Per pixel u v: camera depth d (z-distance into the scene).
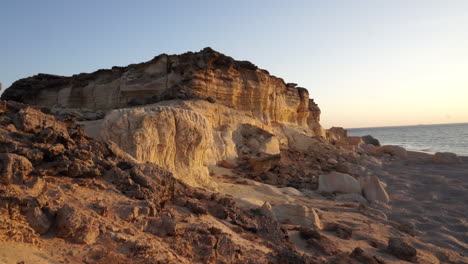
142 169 7.84
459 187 21.39
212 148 23.31
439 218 14.96
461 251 11.21
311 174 25.22
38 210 5.07
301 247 8.66
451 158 33.06
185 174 14.82
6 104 8.17
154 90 31.75
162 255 5.17
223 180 18.72
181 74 30.55
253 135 28.23
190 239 6.14
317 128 52.84
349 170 27.27
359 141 52.19
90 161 7.43
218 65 33.00
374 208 16.80
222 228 7.38
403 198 18.98
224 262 5.84
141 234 5.74
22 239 4.54
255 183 18.69
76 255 4.64
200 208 7.80
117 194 6.75
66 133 7.91
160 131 14.12
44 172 6.25
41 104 40.50
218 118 27.69
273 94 41.38
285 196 17.06
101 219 5.59
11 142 6.29
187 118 15.46
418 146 77.38
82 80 38.25
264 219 9.21
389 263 8.63
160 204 7.40
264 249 7.18
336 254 8.35
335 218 13.20
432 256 10.08
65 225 5.00
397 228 13.02
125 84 33.34
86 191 6.44
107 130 13.34
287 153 31.41
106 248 4.95
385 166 32.41
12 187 5.32
